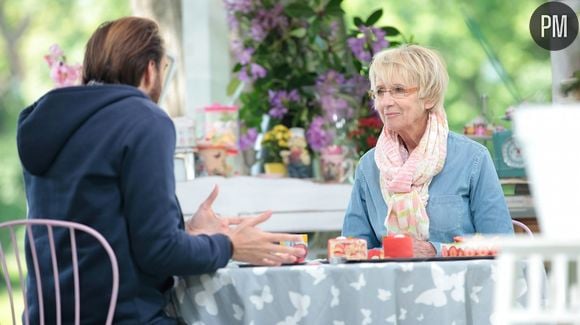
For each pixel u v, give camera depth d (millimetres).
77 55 16375
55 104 3605
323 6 6883
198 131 6344
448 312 3520
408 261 3631
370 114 6574
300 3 6852
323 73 6777
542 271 3650
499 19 13953
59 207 3594
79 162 3580
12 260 16359
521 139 3057
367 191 4469
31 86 16562
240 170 6750
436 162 4305
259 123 6840
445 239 4281
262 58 6848
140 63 3729
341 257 3711
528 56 13797
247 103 6863
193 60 7000
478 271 3549
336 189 6141
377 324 3492
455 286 3529
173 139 3635
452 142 4398
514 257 2795
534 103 6477
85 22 16453
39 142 3600
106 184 3564
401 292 3520
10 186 16500
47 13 16562
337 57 6809
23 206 16594
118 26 3760
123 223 3564
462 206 4293
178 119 6035
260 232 3674
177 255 3508
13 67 16531
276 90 6812
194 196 5945
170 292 3703
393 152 4402
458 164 4336
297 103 6762
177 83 7098
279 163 6520
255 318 3541
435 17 14219
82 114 3598
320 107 6660
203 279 3598
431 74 4355
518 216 5699
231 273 3572
